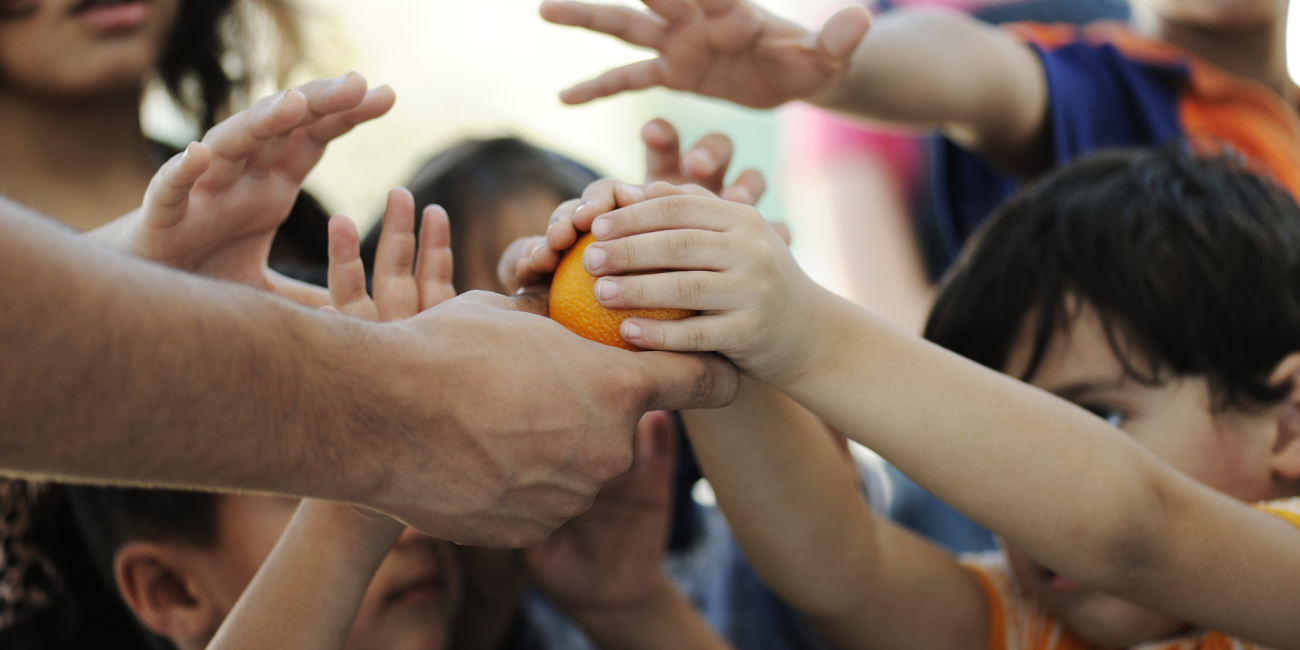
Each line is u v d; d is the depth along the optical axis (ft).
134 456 2.28
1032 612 4.41
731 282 2.79
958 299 4.41
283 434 2.42
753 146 18.53
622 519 4.95
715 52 4.38
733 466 3.71
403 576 4.21
